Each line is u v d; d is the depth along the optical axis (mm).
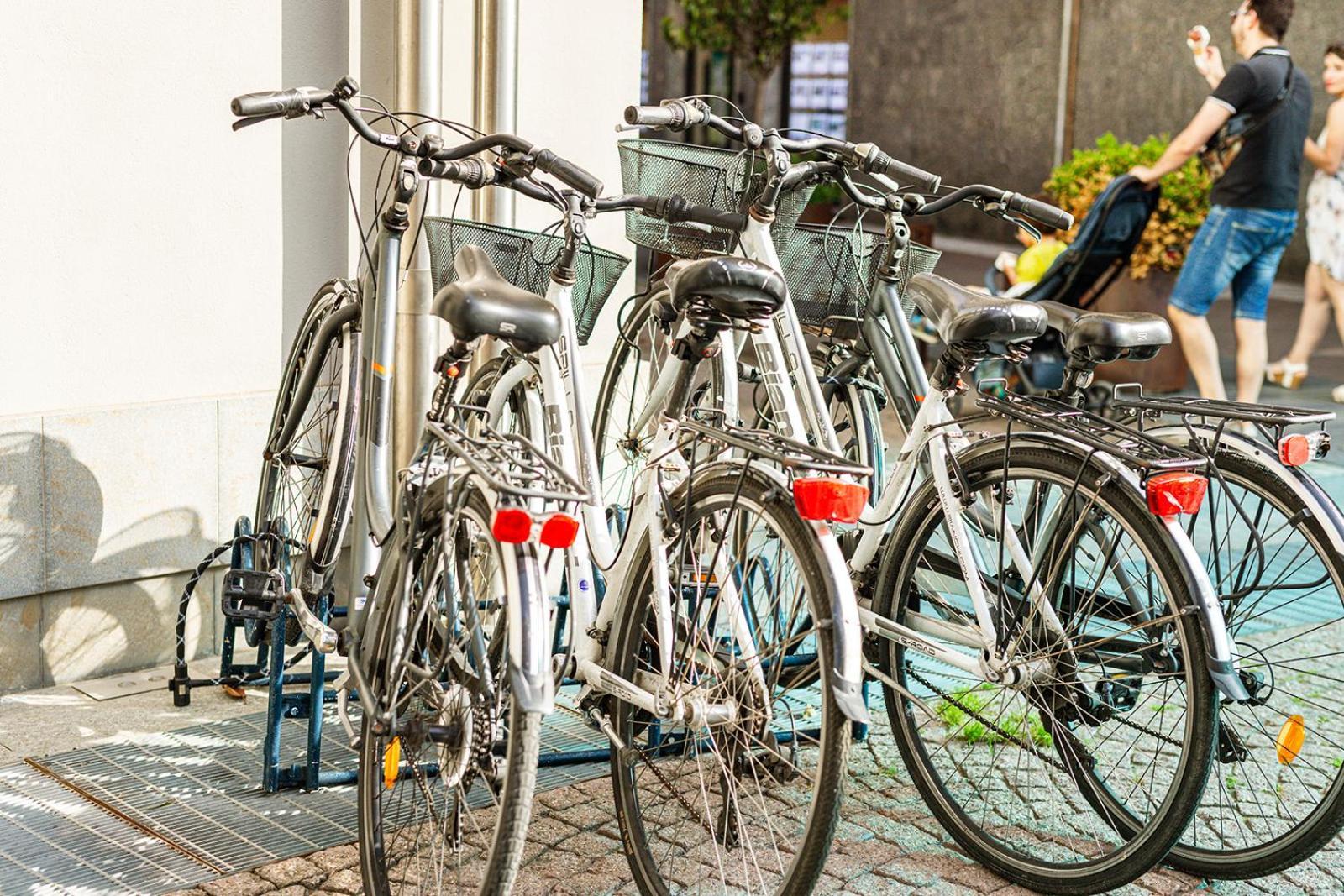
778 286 2561
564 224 3221
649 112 3301
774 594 3172
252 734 3646
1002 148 12930
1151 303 8164
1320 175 8305
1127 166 8242
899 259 3529
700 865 2967
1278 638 4633
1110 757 3594
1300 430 7520
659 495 2717
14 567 3789
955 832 3102
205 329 4121
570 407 3166
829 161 3549
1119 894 2957
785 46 16906
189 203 4035
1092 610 3186
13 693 3859
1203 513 5812
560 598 3838
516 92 4426
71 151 3803
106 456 3920
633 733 2805
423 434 2682
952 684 4082
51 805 3201
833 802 2377
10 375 3777
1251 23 7543
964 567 2955
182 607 3758
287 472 3855
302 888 2867
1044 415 2900
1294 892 2988
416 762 2678
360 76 4305
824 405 3307
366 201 4367
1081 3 10914
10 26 3652
